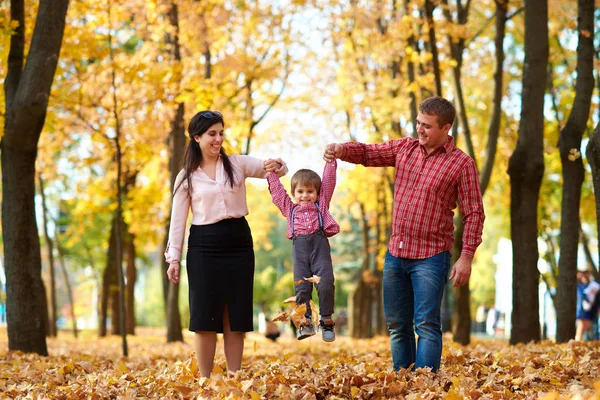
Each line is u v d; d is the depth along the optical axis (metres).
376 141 18.52
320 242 5.65
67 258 32.41
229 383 5.03
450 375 5.60
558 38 18.28
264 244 25.70
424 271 5.62
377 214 21.94
